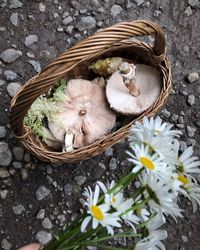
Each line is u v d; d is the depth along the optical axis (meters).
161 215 0.34
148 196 0.35
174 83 0.81
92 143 0.67
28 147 0.63
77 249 0.39
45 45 0.81
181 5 0.86
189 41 0.84
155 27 0.60
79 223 0.38
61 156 0.64
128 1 0.85
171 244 0.72
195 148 0.77
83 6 0.84
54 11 0.83
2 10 0.82
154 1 0.86
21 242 0.69
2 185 0.71
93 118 0.70
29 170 0.72
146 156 0.35
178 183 0.34
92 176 0.73
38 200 0.71
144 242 0.35
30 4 0.83
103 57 0.72
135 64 0.72
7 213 0.70
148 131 0.36
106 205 0.35
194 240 0.72
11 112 0.57
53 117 0.68
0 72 0.78
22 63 0.79
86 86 0.71
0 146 0.72
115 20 0.84
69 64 0.53
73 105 0.70
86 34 0.82
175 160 0.36
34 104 0.66
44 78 0.53
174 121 0.78
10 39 0.80
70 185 0.72
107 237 0.37
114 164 0.74
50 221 0.70
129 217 0.35
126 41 0.68
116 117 0.72
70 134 0.68
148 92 0.70
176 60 0.83
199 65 0.83
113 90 0.71
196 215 0.73
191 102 0.80
